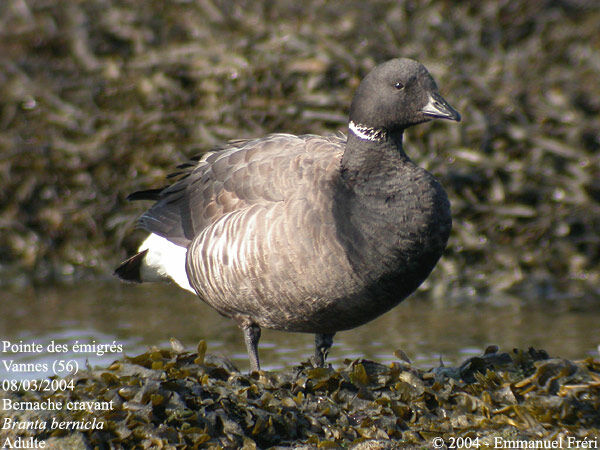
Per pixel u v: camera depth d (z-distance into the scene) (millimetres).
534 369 8633
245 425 7871
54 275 15727
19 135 16812
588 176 15320
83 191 16297
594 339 11953
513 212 15086
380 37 16672
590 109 16203
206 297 9719
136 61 17219
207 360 8891
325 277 8625
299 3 17547
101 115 16844
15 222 16219
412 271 8633
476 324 12820
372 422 8039
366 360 8867
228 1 17688
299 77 16156
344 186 8750
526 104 15953
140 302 14117
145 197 11195
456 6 17688
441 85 15883
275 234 8734
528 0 17719
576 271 14914
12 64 17875
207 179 10000
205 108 16344
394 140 8898
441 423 7977
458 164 15289
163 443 7473
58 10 18750
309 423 8047
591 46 17203
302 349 11742
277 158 9352
